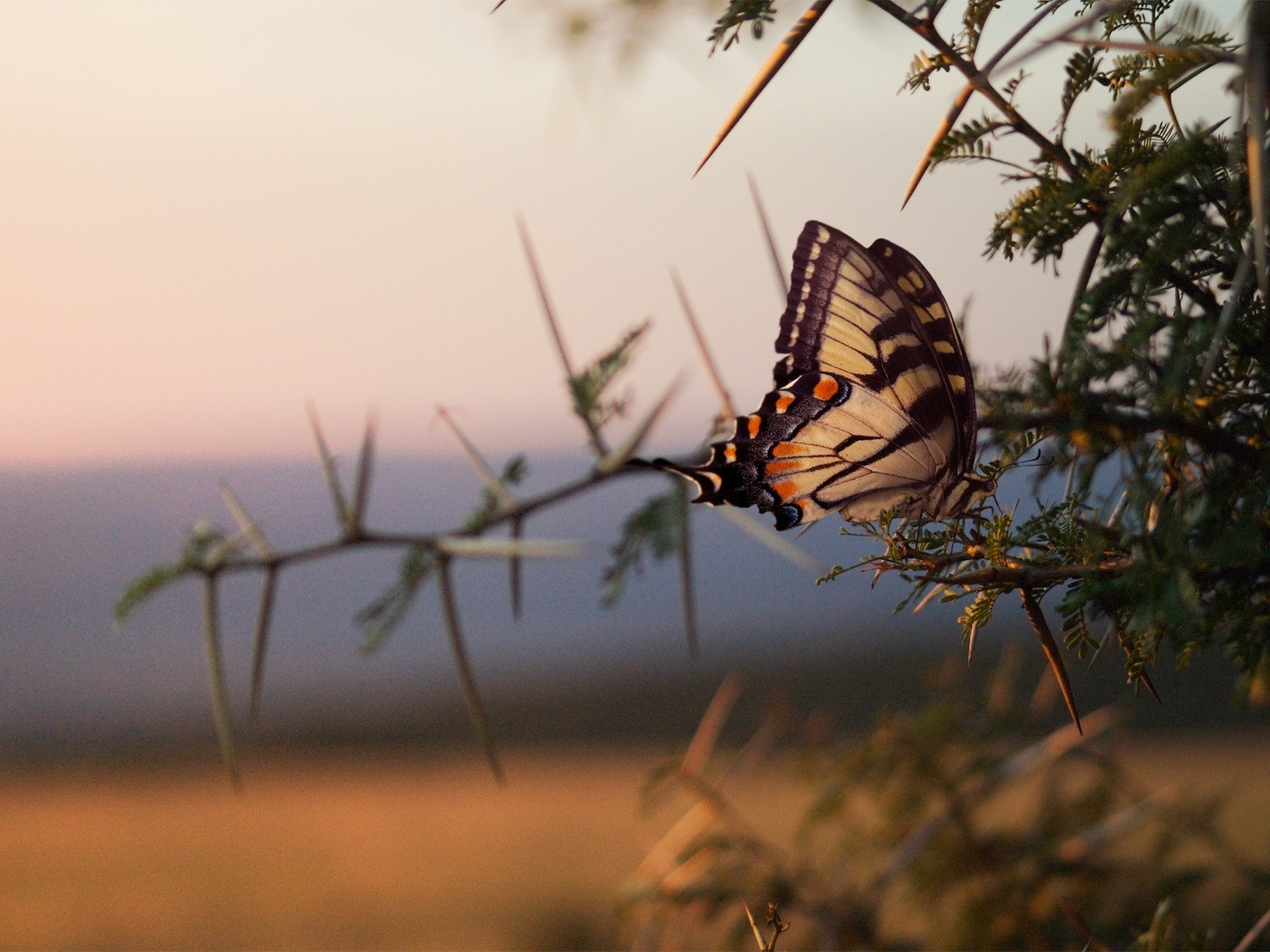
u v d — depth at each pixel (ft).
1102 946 2.51
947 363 2.34
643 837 13.89
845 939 2.91
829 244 2.38
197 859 14.49
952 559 2.05
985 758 3.11
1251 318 1.97
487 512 2.27
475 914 10.57
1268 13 1.84
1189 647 1.95
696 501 2.21
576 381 2.23
